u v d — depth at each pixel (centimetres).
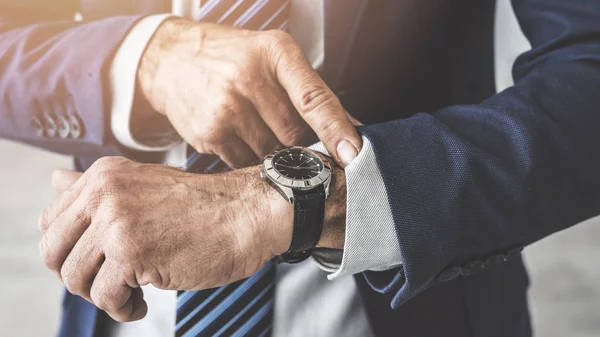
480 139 72
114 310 67
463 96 98
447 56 96
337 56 91
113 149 93
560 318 271
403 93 96
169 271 65
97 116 88
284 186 66
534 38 88
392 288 72
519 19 92
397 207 68
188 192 67
